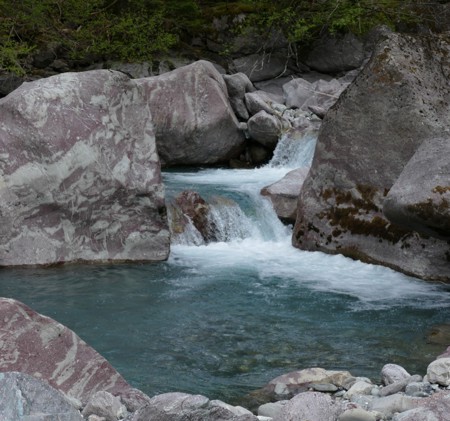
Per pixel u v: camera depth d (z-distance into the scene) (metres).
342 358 6.18
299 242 9.70
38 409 3.52
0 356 4.59
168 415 4.00
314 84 17.14
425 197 7.61
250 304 7.57
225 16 18.27
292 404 4.31
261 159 14.77
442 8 18.41
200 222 10.16
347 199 9.28
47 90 8.94
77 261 8.94
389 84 8.89
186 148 14.24
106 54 17.92
